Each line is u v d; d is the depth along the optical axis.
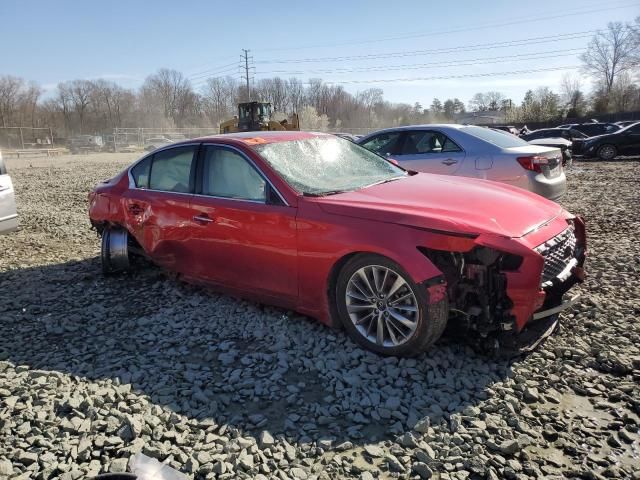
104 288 5.12
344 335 3.71
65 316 4.40
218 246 4.18
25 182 16.59
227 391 3.12
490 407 2.84
